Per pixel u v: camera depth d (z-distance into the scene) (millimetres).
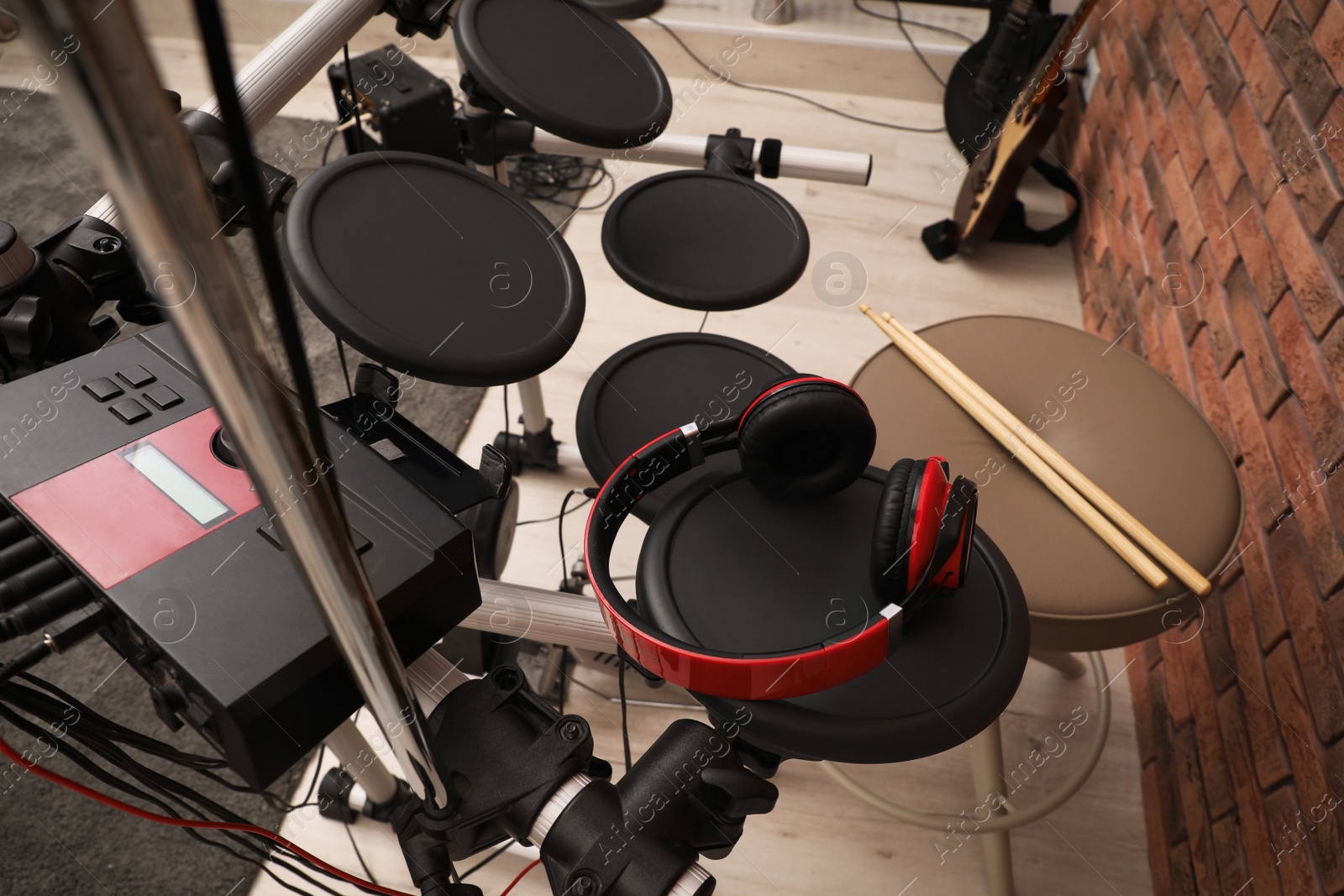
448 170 929
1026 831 1420
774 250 1182
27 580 601
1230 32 1619
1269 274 1371
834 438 694
